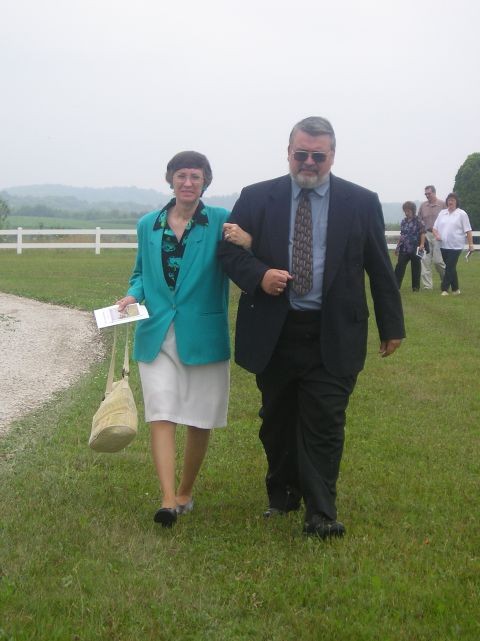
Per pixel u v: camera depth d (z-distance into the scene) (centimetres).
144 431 717
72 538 475
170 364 520
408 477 604
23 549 455
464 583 438
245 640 378
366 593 421
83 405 805
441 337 1212
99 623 383
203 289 520
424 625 393
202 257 520
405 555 469
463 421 763
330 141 486
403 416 779
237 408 803
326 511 490
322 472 496
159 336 518
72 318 1386
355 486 583
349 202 495
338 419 496
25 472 595
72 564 442
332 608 408
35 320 1352
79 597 404
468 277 2111
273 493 542
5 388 882
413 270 1788
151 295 524
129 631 378
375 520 522
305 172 486
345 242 490
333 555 468
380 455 655
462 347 1136
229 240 501
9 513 510
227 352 529
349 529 506
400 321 510
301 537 493
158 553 462
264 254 498
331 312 490
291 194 498
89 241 3484
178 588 421
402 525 514
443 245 1733
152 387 516
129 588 416
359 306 498
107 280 1977
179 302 519
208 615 396
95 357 1073
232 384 907
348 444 686
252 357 500
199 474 609
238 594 420
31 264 2448
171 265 520
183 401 521
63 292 1703
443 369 990
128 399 507
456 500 556
